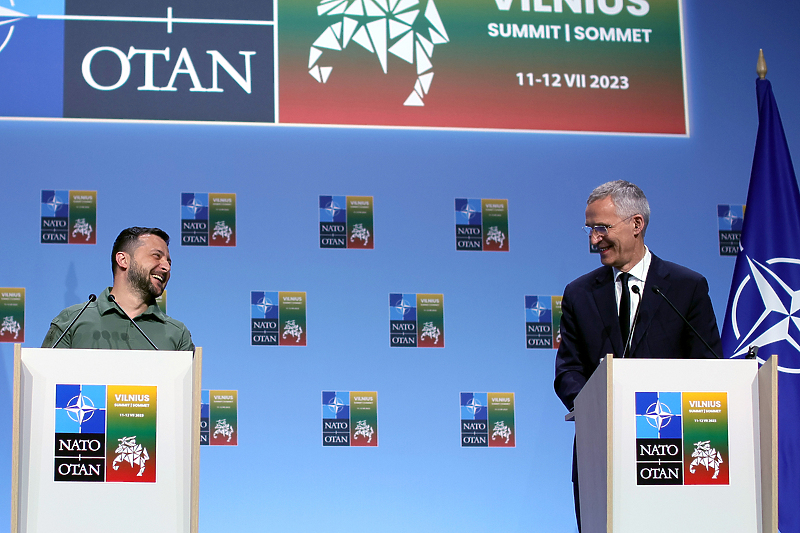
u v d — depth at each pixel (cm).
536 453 469
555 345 481
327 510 450
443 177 490
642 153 505
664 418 239
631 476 236
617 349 320
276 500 447
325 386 461
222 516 441
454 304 478
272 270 468
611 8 516
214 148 475
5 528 425
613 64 511
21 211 454
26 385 229
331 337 466
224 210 470
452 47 502
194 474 231
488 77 502
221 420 450
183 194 468
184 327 341
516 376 475
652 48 515
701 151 509
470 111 498
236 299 462
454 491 460
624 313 325
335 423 459
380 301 473
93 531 227
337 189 481
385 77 495
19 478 224
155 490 231
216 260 465
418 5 504
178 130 474
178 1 486
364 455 457
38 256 451
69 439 229
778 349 420
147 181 467
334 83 491
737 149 511
